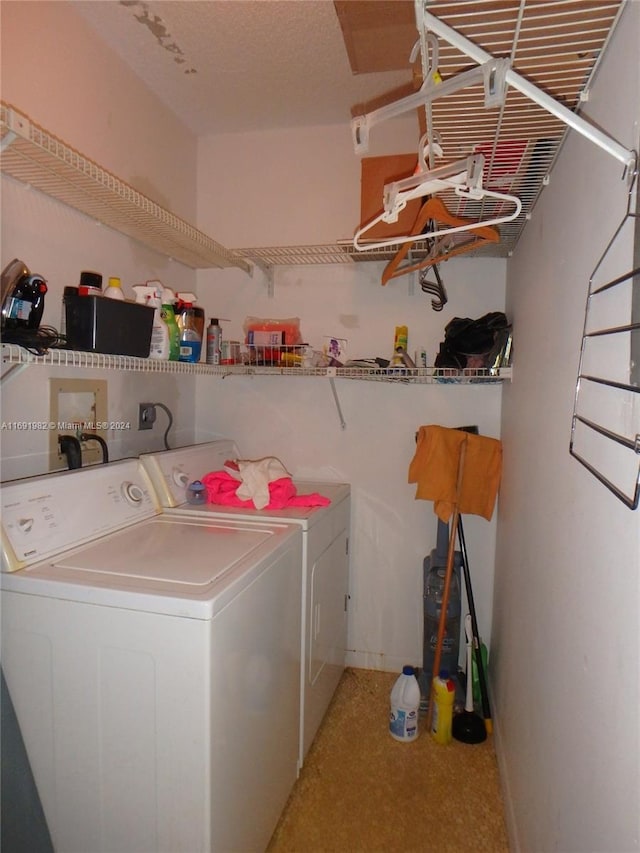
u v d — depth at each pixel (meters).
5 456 1.38
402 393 2.29
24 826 1.20
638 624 0.69
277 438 2.41
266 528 1.61
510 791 1.56
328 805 1.65
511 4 0.81
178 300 1.92
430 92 0.86
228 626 1.15
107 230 1.79
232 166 2.38
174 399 2.27
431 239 1.75
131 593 1.10
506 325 1.95
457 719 2.00
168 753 1.10
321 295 2.33
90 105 1.67
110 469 1.60
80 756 1.16
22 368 1.32
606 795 0.79
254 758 1.33
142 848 1.14
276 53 1.80
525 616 1.48
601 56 0.90
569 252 1.11
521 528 1.59
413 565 2.32
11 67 1.37
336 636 2.14
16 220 1.41
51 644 1.16
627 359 0.75
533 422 1.45
